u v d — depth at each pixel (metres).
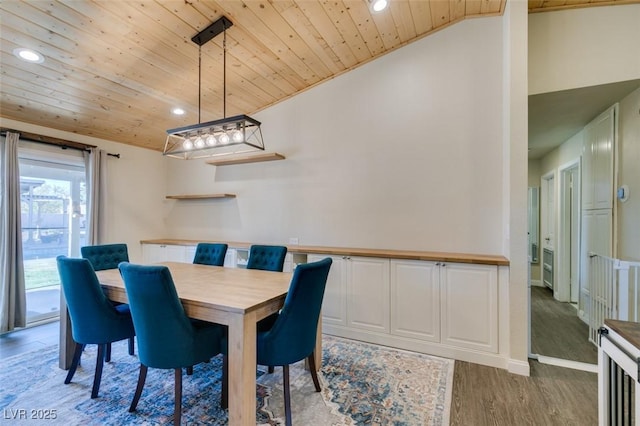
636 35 2.60
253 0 2.42
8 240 3.31
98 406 2.06
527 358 2.47
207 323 2.21
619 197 2.93
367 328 3.11
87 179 4.07
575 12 2.74
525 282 2.47
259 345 1.88
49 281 3.84
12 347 3.02
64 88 3.12
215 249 3.41
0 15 2.22
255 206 4.32
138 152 4.79
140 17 2.42
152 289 1.75
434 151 3.20
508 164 2.57
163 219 5.17
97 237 4.11
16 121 3.45
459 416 1.95
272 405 2.08
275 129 4.11
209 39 2.77
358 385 2.31
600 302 2.94
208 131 2.57
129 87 3.31
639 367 1.10
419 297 2.88
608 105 3.10
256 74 3.45
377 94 3.48
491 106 2.96
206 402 2.11
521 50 2.48
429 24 3.08
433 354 2.82
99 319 2.18
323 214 3.79
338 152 3.70
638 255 2.65
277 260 3.04
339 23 2.84
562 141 4.46
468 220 3.05
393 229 3.39
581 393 2.20
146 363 1.87
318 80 3.77
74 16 2.32
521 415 1.96
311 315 1.97
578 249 3.93
